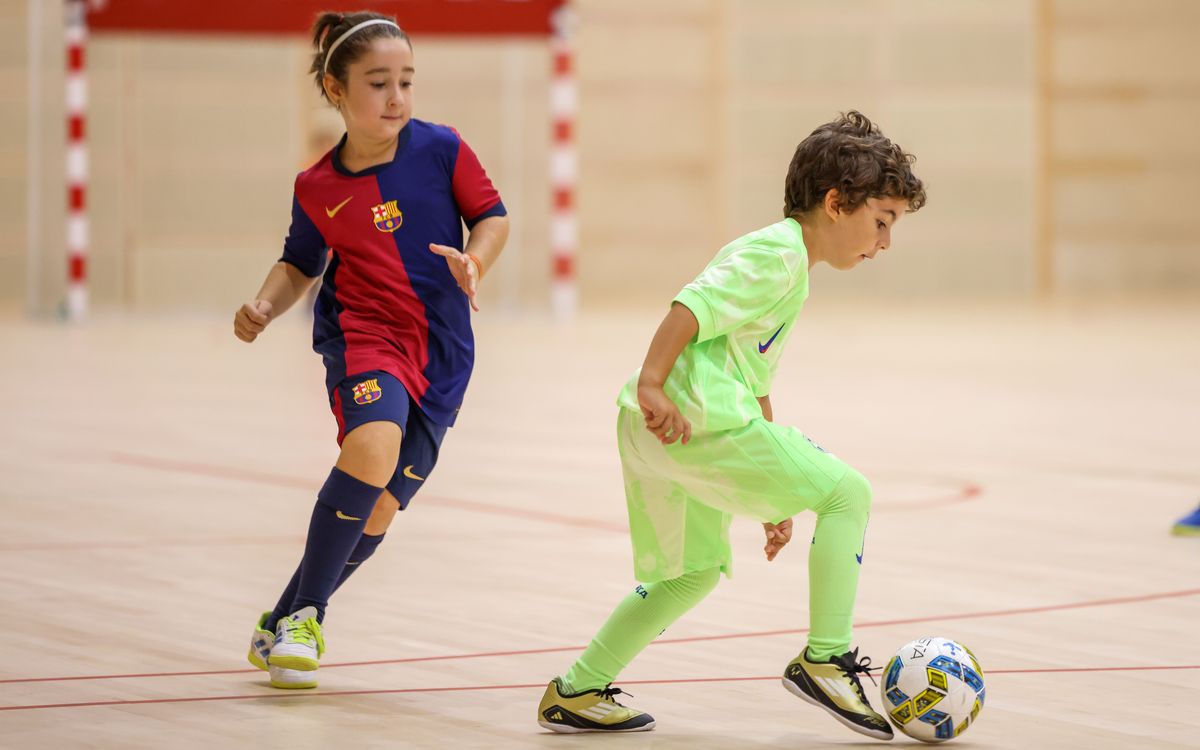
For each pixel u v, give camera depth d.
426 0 26.70
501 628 6.51
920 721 4.86
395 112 5.73
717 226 36.53
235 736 4.90
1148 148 37.19
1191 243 37.59
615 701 5.15
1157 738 4.92
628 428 5.13
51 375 18.84
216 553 8.16
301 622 5.54
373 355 5.71
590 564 7.90
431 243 5.87
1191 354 21.44
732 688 5.58
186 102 34.12
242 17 26.66
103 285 34.12
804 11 36.25
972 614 6.75
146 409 15.36
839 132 5.11
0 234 34.03
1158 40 36.97
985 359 20.88
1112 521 9.19
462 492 10.29
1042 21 36.66
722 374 5.00
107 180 33.97
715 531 5.16
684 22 36.12
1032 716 5.18
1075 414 14.88
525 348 22.84
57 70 33.62
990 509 9.62
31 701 5.31
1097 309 31.98
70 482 10.66
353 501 5.50
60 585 7.31
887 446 12.64
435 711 5.26
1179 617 6.69
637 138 36.31
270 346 24.08
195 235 34.41
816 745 4.91
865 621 6.61
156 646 6.16
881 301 36.09
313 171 5.93
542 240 35.62
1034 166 36.88
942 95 36.59
